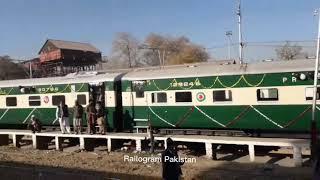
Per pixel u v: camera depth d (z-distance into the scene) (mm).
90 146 28250
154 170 20609
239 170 19656
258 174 18594
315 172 12805
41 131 31516
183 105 25891
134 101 27828
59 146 29266
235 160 22703
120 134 27188
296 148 19953
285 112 22703
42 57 89062
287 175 18078
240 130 24641
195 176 18859
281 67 22703
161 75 26641
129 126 28141
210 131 25625
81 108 28703
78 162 23547
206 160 22531
